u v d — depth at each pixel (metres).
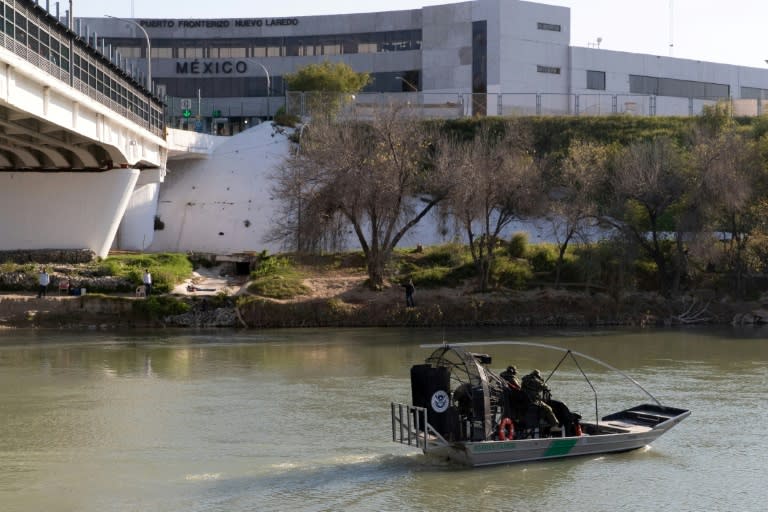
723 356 36.06
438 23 95.88
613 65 98.12
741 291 53.41
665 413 20.94
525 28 94.12
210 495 16.58
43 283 48.72
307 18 100.81
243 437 21.09
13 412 24.17
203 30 101.44
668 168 52.72
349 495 16.61
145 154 60.31
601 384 29.08
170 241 70.88
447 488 17.02
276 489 16.94
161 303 48.09
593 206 52.44
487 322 48.78
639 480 17.72
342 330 46.19
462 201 51.44
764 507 16.22
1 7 32.19
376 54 99.00
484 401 18.05
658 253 53.00
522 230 66.12
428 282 52.72
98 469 18.34
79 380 29.62
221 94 101.50
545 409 18.83
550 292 51.34
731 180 51.50
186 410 24.44
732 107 79.94
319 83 85.69
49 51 38.31
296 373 31.16
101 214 55.75
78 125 43.09
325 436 21.20
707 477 18.00
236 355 36.03
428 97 87.50
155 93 63.91
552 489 17.03
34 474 17.98
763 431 22.06
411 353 36.62
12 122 39.78
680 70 102.56
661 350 37.97
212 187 73.69
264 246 69.06
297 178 52.41
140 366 32.88
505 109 84.88
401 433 18.61
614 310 49.91
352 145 51.78
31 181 55.66
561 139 76.25
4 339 41.81
